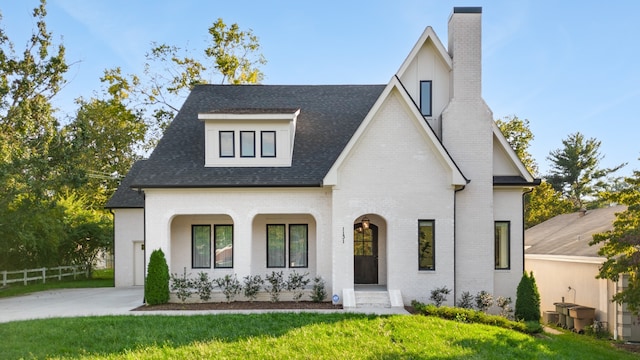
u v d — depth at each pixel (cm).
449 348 1198
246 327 1347
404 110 1816
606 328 1858
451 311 1571
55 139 2616
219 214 1994
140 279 2745
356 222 2019
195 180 1914
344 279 1786
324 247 1911
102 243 3341
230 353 1120
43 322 1405
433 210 1800
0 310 1769
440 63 2012
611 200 1653
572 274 2173
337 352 1134
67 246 3247
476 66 1938
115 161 4944
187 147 2105
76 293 2388
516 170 1984
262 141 2025
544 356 1241
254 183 1898
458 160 1900
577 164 5944
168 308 1736
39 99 2923
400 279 1783
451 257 1789
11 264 3002
